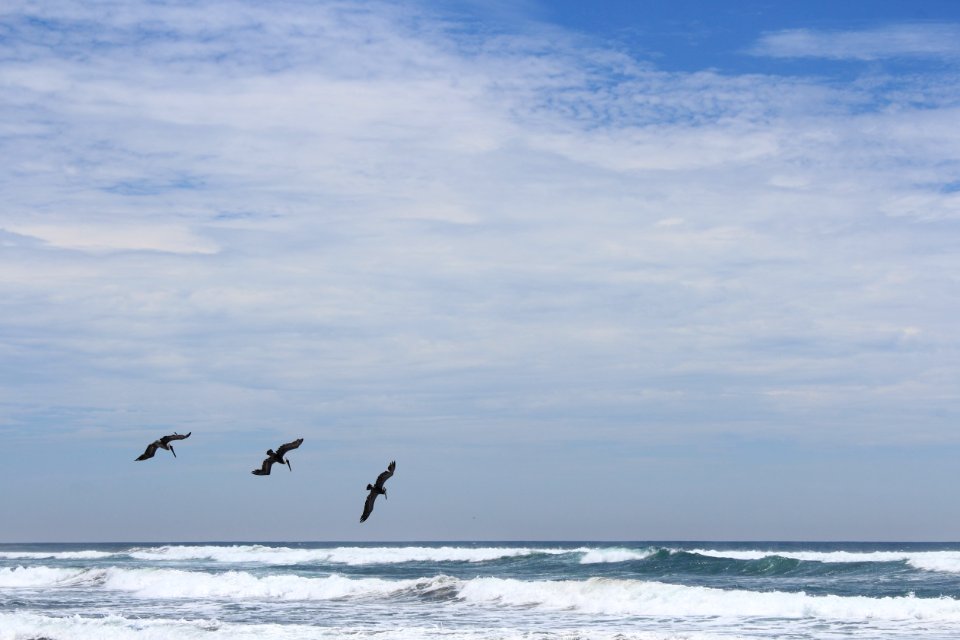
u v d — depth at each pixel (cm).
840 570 5394
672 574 5631
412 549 8031
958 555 6694
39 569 5791
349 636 3009
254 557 8238
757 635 2980
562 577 5650
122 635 3067
